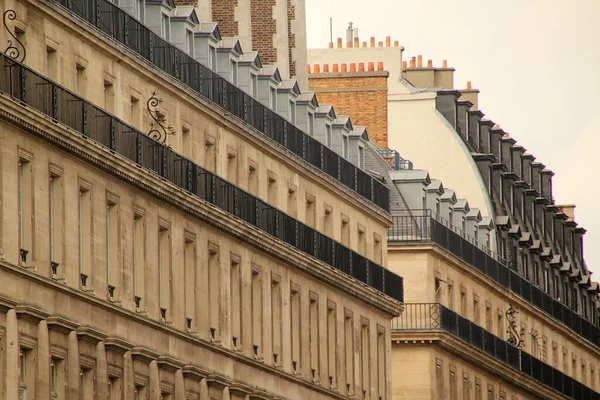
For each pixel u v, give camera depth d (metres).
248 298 183.50
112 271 156.25
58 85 145.88
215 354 175.38
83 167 150.75
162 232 166.12
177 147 170.12
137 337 159.75
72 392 147.88
